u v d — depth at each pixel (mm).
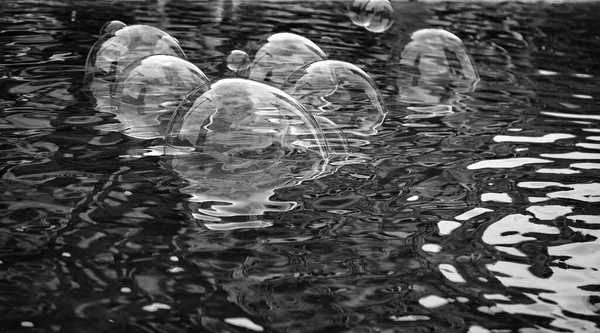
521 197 2254
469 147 2805
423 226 1995
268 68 3699
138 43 3771
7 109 3000
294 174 2365
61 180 2227
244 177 2305
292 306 1516
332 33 5465
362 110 3277
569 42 5664
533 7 7758
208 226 1932
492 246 1872
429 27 6090
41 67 3773
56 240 1800
